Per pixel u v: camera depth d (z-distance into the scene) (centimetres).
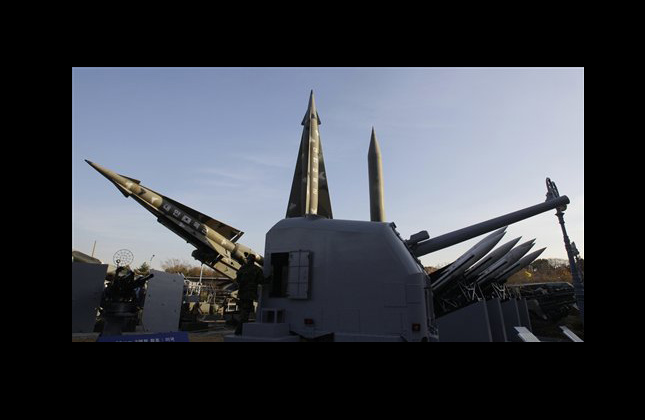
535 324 2228
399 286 512
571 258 1367
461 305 1442
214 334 1112
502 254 1869
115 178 1419
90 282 742
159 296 864
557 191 1411
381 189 1370
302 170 992
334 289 541
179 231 1622
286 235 604
